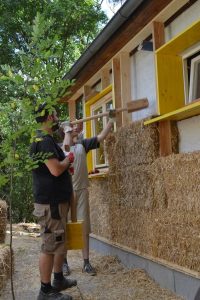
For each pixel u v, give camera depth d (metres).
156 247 4.14
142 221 4.47
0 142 2.57
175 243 3.78
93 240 6.39
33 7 12.91
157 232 4.10
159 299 3.68
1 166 2.49
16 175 2.48
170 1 4.21
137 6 4.32
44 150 3.42
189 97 4.38
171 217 3.82
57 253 3.48
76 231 3.70
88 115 7.68
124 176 4.92
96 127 7.53
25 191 10.99
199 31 3.82
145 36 5.12
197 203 3.41
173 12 4.48
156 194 4.11
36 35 2.28
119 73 5.80
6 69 2.35
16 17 12.78
